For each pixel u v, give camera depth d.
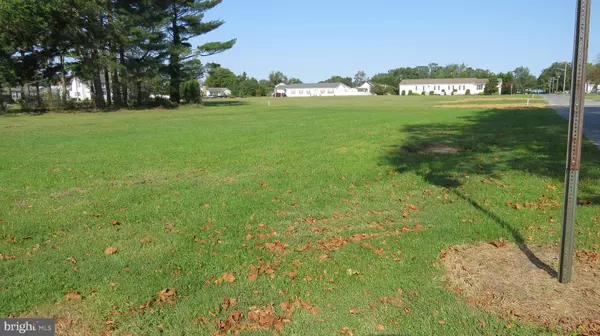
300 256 4.63
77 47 35.12
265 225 5.73
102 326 3.32
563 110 29.92
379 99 68.62
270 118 26.30
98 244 5.01
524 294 3.67
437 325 3.29
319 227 5.67
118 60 37.25
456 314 3.42
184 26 42.41
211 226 5.66
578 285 3.78
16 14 29.77
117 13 34.34
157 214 6.19
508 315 3.38
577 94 3.47
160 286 3.94
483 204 6.56
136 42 36.09
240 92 107.81
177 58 41.38
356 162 10.35
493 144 13.20
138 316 3.44
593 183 7.50
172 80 43.25
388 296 3.74
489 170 9.12
